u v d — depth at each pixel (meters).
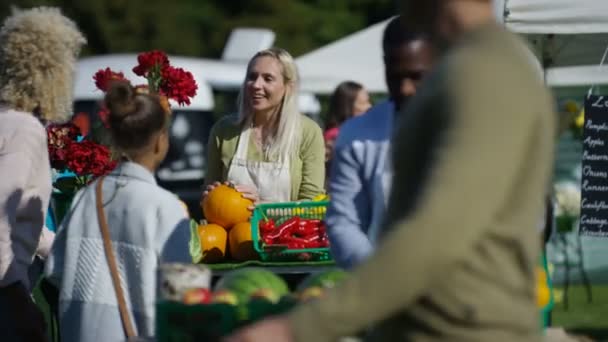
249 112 7.16
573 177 15.09
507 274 3.12
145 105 5.34
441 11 3.23
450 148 2.98
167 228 5.29
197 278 4.13
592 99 8.02
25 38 6.07
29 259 6.00
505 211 3.11
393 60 4.56
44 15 6.18
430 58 4.54
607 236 8.02
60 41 6.14
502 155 2.98
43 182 6.00
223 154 7.19
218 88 17.83
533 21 8.16
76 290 5.38
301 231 6.27
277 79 7.09
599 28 8.12
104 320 5.31
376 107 4.95
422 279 2.95
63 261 5.46
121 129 5.32
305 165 7.15
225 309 3.94
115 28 31.31
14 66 6.06
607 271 14.47
